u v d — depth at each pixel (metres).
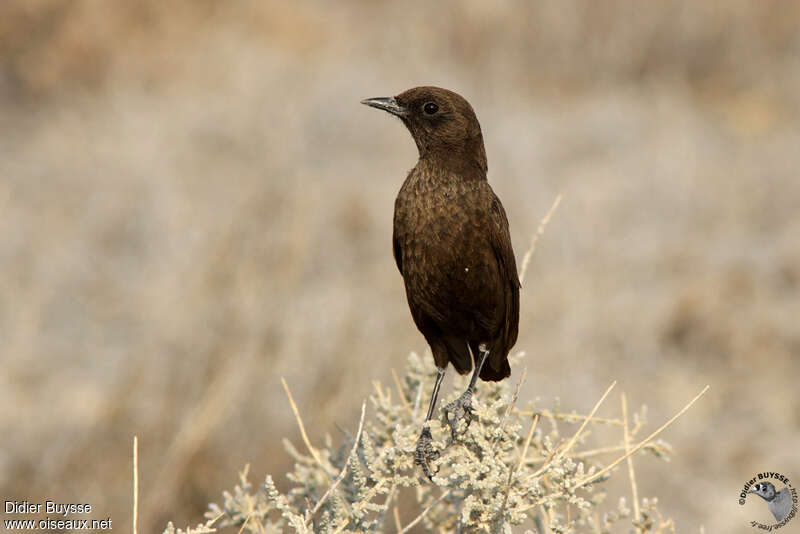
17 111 21.56
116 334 13.10
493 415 5.21
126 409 9.95
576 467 5.59
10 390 11.41
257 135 19.14
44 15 22.47
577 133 20.75
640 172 18.86
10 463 9.75
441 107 6.71
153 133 19.12
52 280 14.18
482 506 4.99
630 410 12.34
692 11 25.36
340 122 20.05
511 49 25.05
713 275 15.30
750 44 25.47
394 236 6.82
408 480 5.00
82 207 16.50
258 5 25.36
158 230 15.67
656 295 14.80
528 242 15.88
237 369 10.05
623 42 25.17
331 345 10.55
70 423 10.62
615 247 16.08
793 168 19.75
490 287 6.61
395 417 6.04
